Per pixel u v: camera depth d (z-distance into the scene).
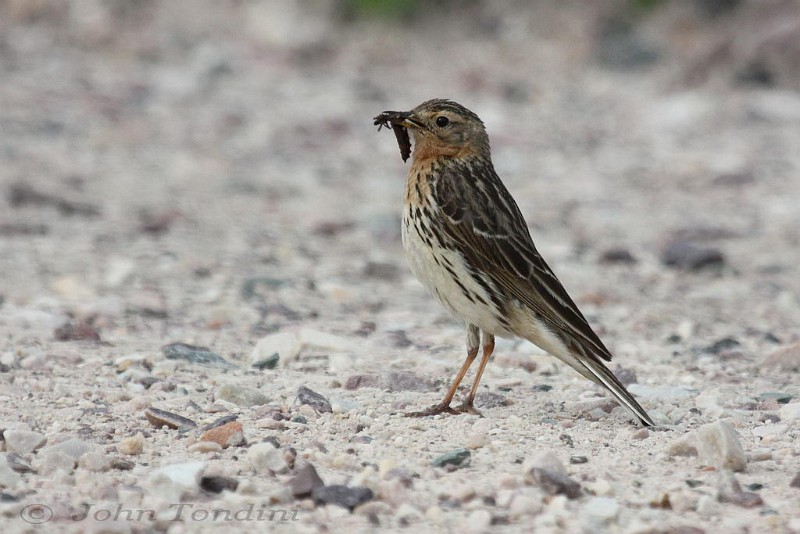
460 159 10.13
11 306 13.38
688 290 15.65
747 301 15.12
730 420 9.68
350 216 19.06
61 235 17.20
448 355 11.95
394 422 9.33
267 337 11.80
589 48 29.67
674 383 11.12
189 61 28.81
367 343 12.38
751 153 23.06
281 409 9.66
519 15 31.52
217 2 33.31
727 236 18.31
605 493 7.79
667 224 19.08
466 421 9.37
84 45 29.30
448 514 7.38
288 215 19.16
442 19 31.66
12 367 10.84
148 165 21.75
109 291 14.47
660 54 29.30
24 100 25.08
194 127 24.33
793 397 10.54
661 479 8.12
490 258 9.69
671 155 23.08
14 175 20.34
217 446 8.48
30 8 30.73
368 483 7.68
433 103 10.23
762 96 26.34
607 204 20.09
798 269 16.72
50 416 9.30
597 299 14.82
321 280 15.50
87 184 20.28
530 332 9.70
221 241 17.41
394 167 22.39
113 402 9.85
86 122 24.03
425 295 15.04
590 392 10.56
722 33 28.50
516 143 23.75
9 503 7.31
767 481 8.12
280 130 24.39
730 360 12.16
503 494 7.61
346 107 26.09
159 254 16.38
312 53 29.42
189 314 13.52
